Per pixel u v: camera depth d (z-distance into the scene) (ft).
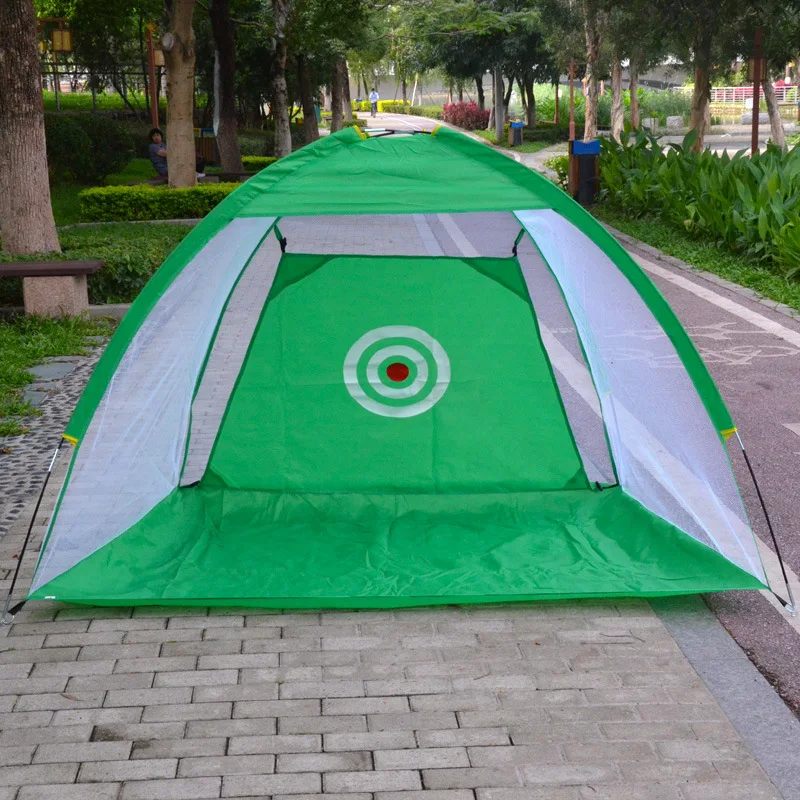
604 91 182.29
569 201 13.98
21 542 15.52
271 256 38.68
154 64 90.68
